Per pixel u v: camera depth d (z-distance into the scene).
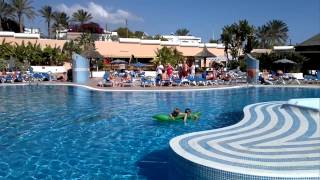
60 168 9.01
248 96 22.94
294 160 7.32
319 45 42.31
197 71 38.28
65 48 49.94
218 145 8.48
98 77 37.50
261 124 10.93
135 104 19.33
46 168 9.01
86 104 19.33
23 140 11.75
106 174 8.59
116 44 53.94
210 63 57.97
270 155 7.67
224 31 49.88
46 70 42.44
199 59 58.59
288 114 12.50
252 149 8.15
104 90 25.02
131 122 14.53
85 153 10.29
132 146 11.02
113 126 13.80
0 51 43.75
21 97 22.33
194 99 21.34
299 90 26.23
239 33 48.84
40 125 14.05
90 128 13.48
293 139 9.12
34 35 49.75
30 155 10.09
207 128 13.44
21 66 37.88
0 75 31.80
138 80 30.61
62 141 11.62
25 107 18.39
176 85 27.84
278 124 10.88
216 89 26.22
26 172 8.73
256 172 6.58
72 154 10.19
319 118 11.66
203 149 8.12
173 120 14.59
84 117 15.66
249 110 13.56
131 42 54.88
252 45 48.88
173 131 12.96
